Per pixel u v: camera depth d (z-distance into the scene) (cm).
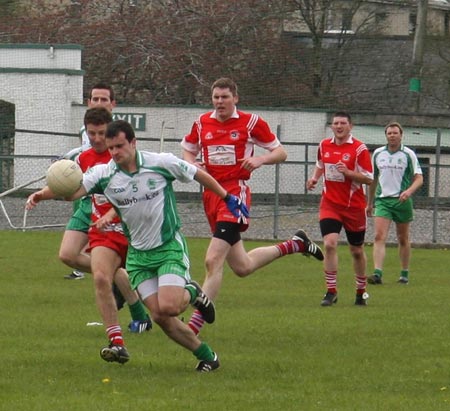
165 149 8169
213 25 8931
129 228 1986
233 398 1766
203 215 6228
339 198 3161
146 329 2534
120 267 2238
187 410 1670
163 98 9162
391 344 2364
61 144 8256
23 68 8388
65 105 8412
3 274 3900
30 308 2967
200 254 4762
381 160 3834
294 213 5691
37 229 5841
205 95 8931
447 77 8931
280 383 1908
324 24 8844
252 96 8800
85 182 1994
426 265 4600
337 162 3133
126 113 8269
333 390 1853
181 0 9194
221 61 8931
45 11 10044
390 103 8881
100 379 1923
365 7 9544
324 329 2591
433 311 3003
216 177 2544
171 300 1923
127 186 1959
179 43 9119
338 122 3156
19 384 1870
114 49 9281
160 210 1964
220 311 2950
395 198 3828
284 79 8838
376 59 8962
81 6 9706
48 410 1659
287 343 2369
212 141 2534
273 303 3191
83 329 2552
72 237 2531
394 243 5581
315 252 2708
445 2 10862
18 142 8188
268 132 2547
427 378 1973
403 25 10431
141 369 2025
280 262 4562
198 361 2111
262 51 8819
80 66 8619
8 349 2245
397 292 3556
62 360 2114
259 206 6681
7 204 6638
